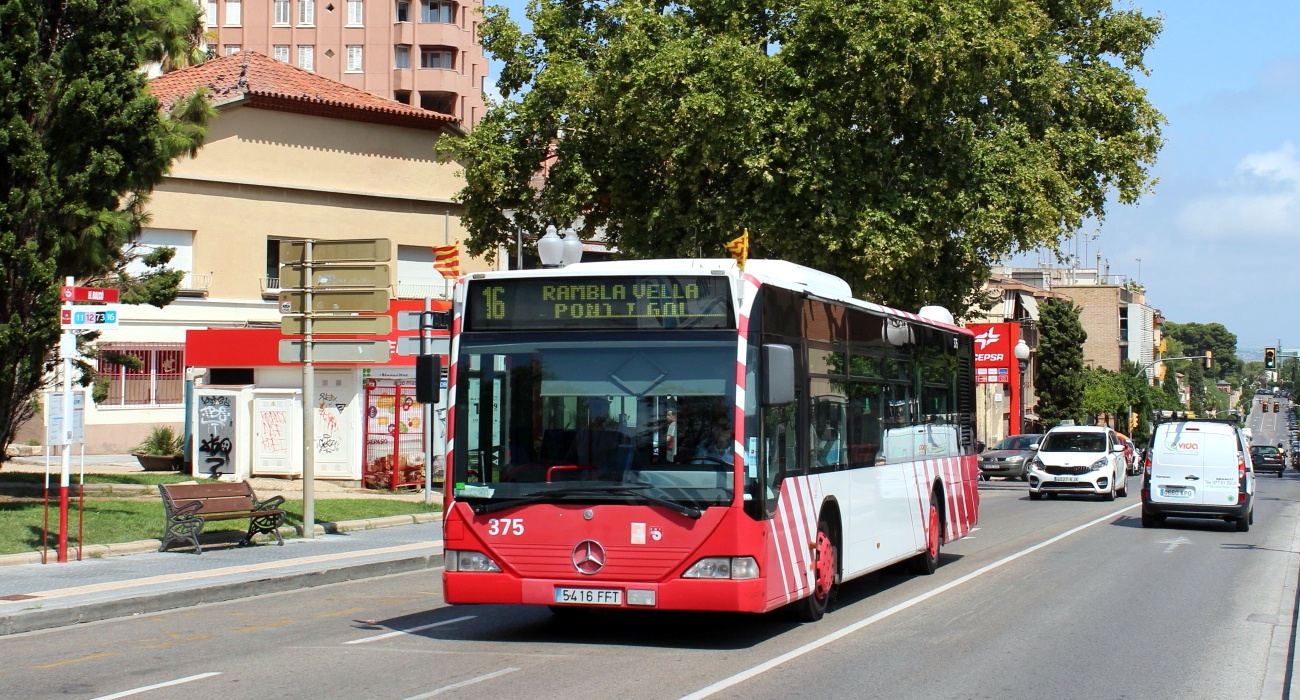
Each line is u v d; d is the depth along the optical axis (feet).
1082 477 115.03
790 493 38.01
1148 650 36.60
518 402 36.04
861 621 41.78
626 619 42.37
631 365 35.53
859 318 46.68
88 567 53.42
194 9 75.05
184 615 44.06
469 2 269.44
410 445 90.84
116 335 122.01
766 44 100.89
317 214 134.82
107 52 67.15
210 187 128.06
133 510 68.95
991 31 91.56
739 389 34.81
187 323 126.21
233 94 127.85
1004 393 287.69
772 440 36.73
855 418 45.60
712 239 98.84
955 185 95.40
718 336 35.22
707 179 100.42
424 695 29.30
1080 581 53.52
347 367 90.84
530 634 39.11
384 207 139.23
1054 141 110.93
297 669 32.89
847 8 90.79
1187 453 82.99
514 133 107.96
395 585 53.01
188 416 96.43
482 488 35.81
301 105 132.57
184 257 127.34
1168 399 369.91
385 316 65.31
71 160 67.15
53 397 53.98
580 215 109.70
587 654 35.27
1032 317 301.84
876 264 92.32
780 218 94.12
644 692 29.68
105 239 69.82
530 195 109.09
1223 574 56.54
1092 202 117.39
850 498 44.42
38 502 71.26
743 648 36.35
